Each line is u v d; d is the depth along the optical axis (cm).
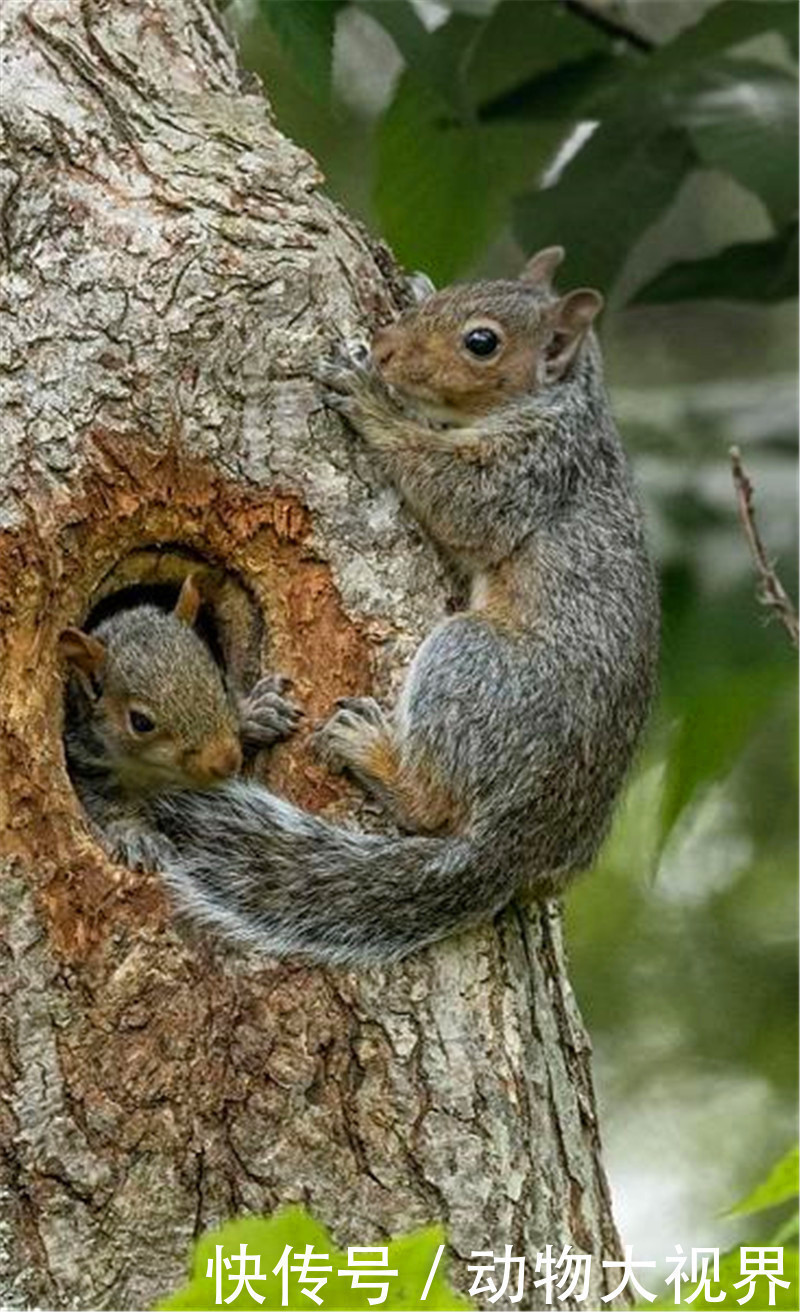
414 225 1596
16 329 1129
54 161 1162
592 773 1206
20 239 1145
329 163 1988
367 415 1182
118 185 1162
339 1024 1108
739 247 1595
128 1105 1075
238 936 1110
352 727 1148
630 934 1978
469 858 1148
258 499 1151
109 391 1129
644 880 1966
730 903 1978
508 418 1274
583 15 1634
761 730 1906
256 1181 1082
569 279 1582
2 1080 1069
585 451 1289
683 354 2267
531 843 1170
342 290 1188
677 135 1580
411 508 1205
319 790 1150
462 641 1180
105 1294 1063
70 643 1138
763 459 1546
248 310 1152
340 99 1970
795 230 1587
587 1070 1193
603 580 1252
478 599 1239
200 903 1109
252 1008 1098
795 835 1972
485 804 1162
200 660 1167
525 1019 1152
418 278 1377
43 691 1116
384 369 1197
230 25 1537
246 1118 1088
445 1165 1102
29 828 1089
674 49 1575
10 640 1110
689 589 1488
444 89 1505
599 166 1573
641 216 1575
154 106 1202
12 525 1109
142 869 1107
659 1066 1962
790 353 2267
